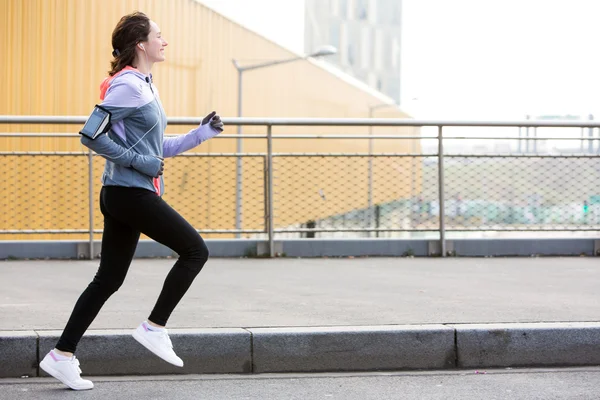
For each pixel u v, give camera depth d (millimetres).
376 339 4039
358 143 22984
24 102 12758
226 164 7984
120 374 3869
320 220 7758
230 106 18422
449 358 4078
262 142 19031
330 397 3512
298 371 3994
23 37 12734
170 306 3596
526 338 4125
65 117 6707
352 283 5695
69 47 13133
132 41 3602
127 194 3498
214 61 17281
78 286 5469
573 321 4297
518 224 7539
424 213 7445
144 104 3500
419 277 6008
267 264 6746
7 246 6895
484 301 4941
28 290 5289
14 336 3809
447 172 7426
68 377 3551
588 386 3707
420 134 7449
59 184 8914
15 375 3805
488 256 7352
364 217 7730
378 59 71188
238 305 4789
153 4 14258
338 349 4016
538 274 6180
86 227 8609
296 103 22750
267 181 7207
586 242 7402
